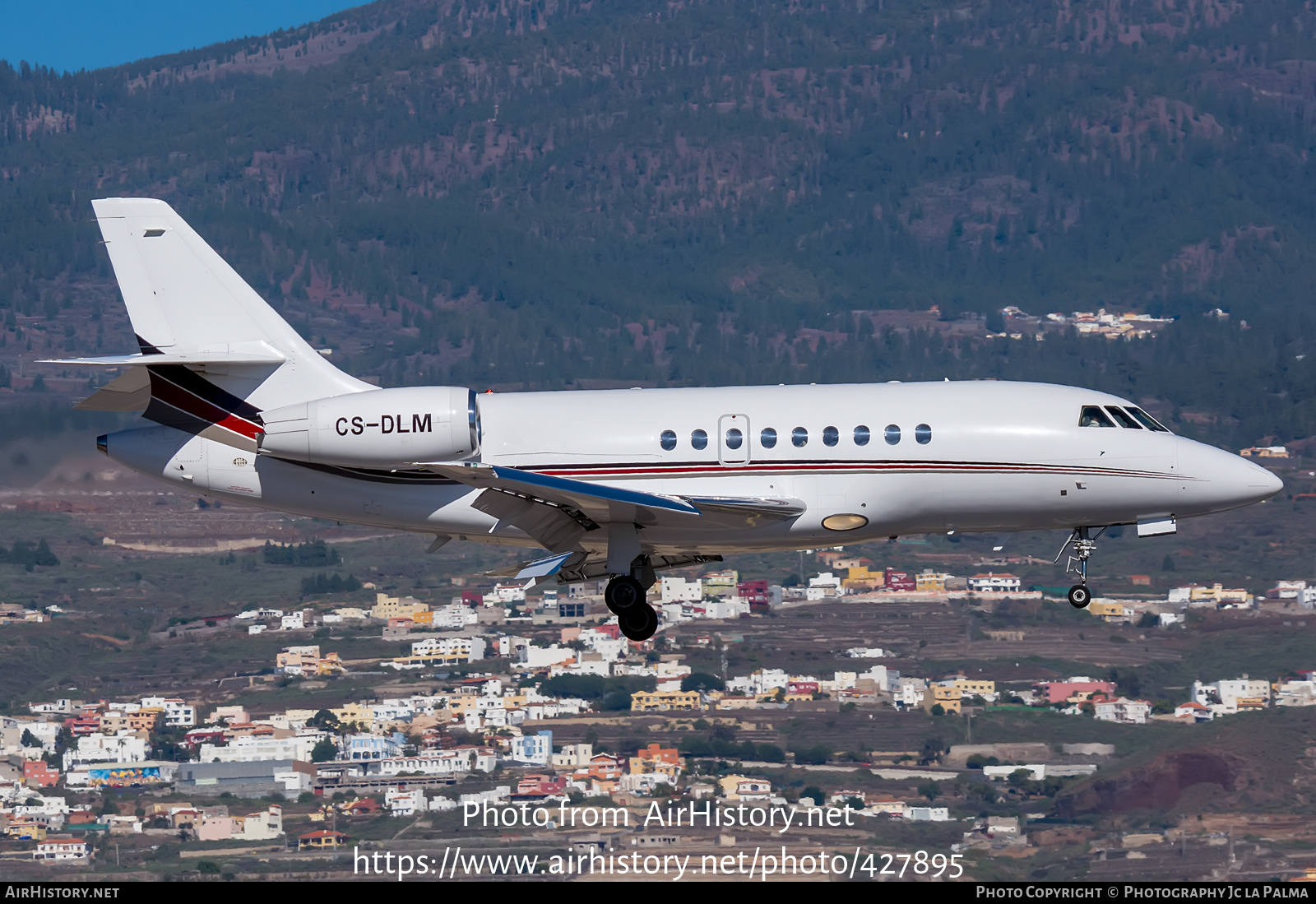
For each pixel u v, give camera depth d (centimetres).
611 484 9388
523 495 8950
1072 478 9306
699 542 9538
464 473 8669
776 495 9319
